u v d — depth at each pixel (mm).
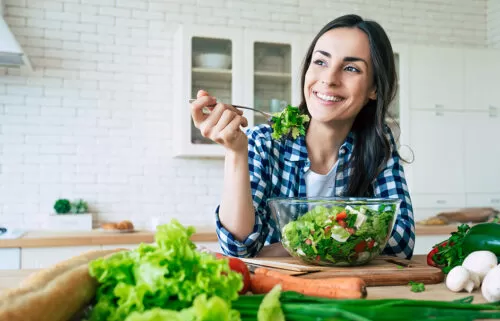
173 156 3705
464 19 4449
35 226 3482
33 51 3520
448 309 832
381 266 1246
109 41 3658
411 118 3938
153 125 3719
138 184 3678
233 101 3541
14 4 3492
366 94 1576
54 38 3561
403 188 1678
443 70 4020
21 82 3490
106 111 3639
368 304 800
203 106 1302
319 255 1213
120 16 3684
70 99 3576
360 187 1670
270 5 3975
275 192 1639
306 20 4047
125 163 3662
